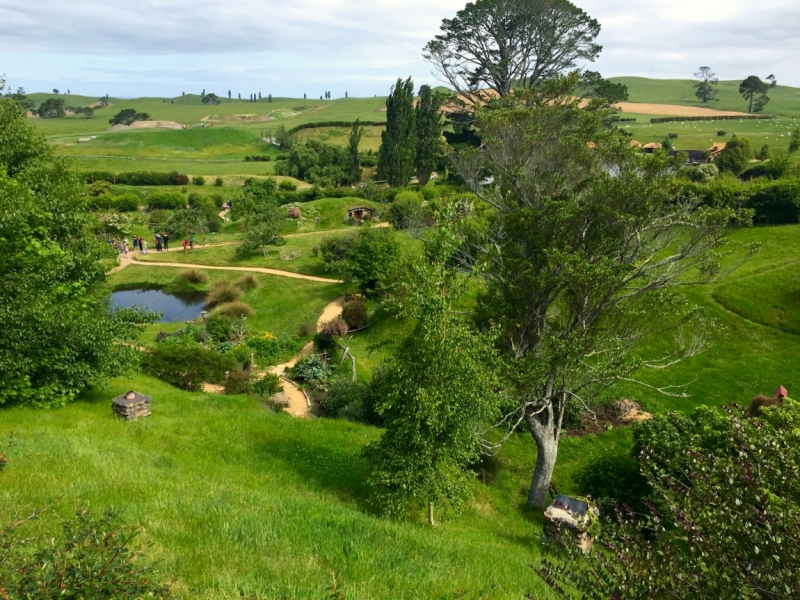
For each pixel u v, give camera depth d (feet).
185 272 134.51
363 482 45.27
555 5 156.66
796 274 93.25
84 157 309.01
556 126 65.51
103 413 51.62
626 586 14.79
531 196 56.13
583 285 47.62
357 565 25.46
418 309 37.83
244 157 356.79
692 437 22.33
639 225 48.26
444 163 218.18
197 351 77.87
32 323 46.83
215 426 54.13
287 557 24.77
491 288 54.75
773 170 141.59
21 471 30.81
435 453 39.19
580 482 53.31
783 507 15.15
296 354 99.86
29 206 51.08
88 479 31.45
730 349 82.43
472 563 30.14
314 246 151.33
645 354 82.79
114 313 59.67
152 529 25.57
